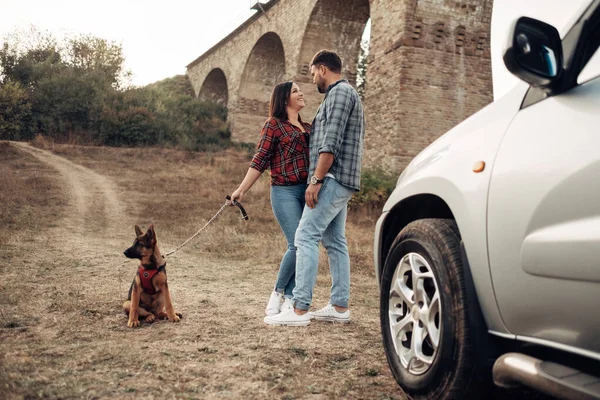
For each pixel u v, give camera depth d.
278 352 2.91
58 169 17.92
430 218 2.38
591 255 1.44
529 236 1.67
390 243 2.74
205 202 13.27
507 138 1.90
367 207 13.16
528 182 1.71
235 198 3.70
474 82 16.28
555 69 1.72
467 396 1.94
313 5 22.42
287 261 3.76
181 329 3.38
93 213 11.49
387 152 15.98
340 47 24.14
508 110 2.02
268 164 3.83
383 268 2.75
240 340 3.14
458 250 2.04
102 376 2.43
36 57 30.69
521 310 1.71
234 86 33.94
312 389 2.36
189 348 2.94
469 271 1.94
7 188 13.07
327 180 3.44
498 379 1.71
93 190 14.68
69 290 4.53
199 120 33.16
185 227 10.18
